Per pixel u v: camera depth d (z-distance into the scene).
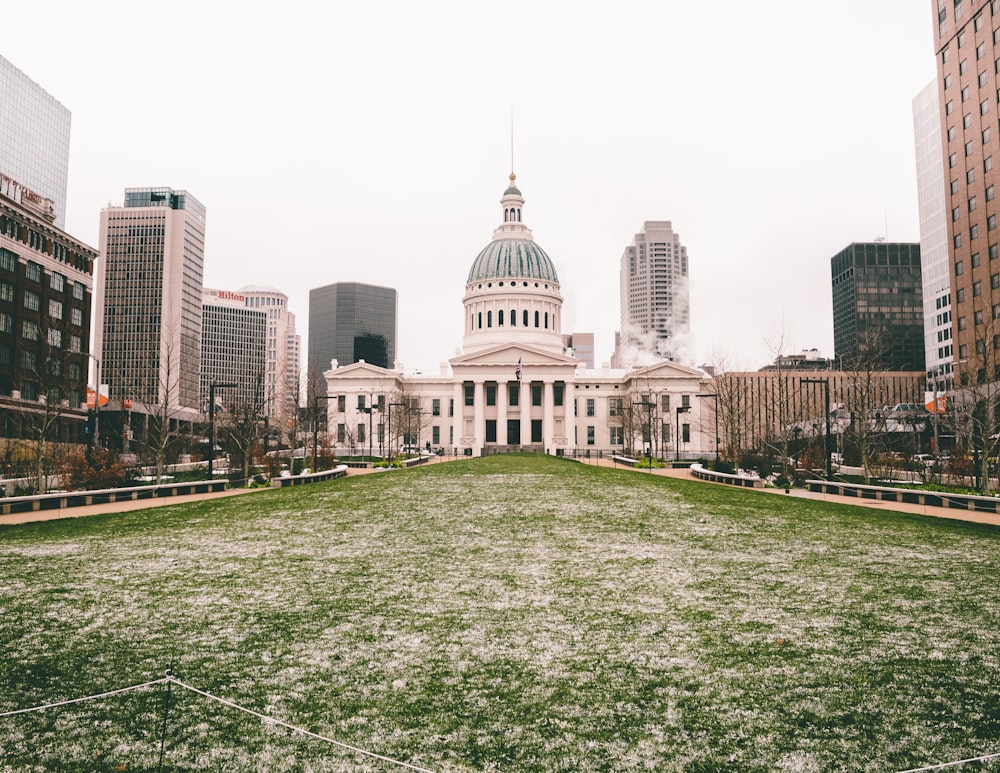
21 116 173.00
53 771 8.97
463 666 12.04
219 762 9.16
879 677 11.50
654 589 16.52
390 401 117.06
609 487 34.31
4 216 67.94
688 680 11.45
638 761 9.16
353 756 9.30
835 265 191.50
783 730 9.89
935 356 134.38
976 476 41.16
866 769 8.95
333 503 29.97
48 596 16.11
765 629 13.72
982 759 9.09
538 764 9.10
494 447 115.62
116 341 173.75
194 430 87.56
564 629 13.81
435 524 24.77
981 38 82.44
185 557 20.09
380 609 15.10
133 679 11.55
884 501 35.47
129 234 176.75
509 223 150.25
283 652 12.66
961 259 86.12
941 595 15.91
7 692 11.09
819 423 73.38
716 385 88.31
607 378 124.00
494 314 140.25
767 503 30.81
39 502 31.83
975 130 83.62
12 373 68.44
